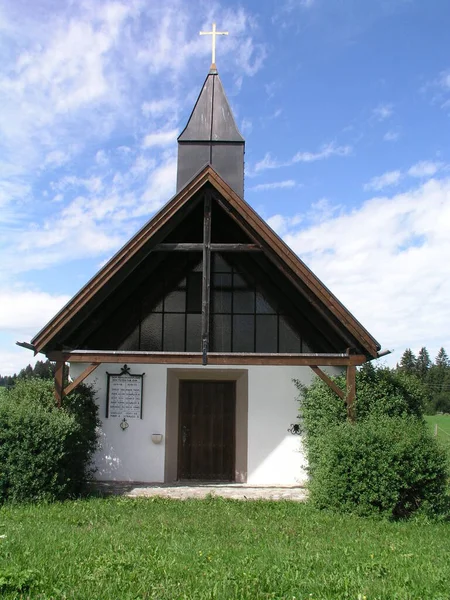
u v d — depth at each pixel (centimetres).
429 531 859
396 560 675
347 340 1125
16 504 968
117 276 1130
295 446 1301
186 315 1315
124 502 1026
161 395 1323
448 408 6300
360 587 570
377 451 949
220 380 1347
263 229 1122
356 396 1165
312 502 1016
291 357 1116
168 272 1327
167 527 820
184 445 1342
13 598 516
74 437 1060
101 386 1319
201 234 1315
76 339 1259
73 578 570
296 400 1316
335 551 713
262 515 935
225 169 1548
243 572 595
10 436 988
